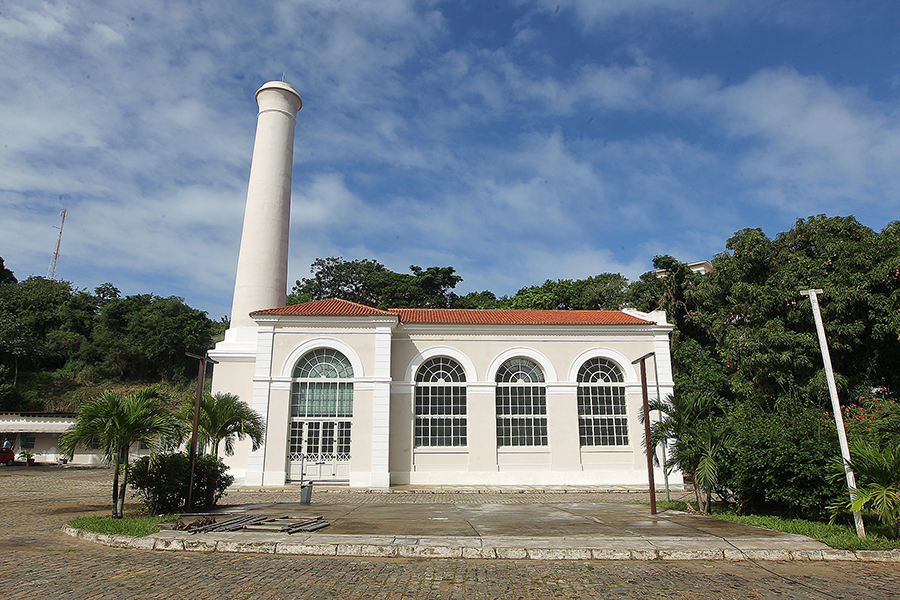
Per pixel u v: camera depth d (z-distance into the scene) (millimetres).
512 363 25922
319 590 7324
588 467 24703
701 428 15031
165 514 13594
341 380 23844
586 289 51125
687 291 36281
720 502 16516
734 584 7871
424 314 28078
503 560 9266
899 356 24125
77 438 12945
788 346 24234
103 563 8758
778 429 14078
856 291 23062
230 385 26219
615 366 26406
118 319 62719
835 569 8883
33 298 63625
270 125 30062
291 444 23266
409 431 24359
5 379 51688
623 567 8836
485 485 23812
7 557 9133
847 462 11141
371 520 12930
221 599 6887
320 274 56094
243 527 11273
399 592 7273
